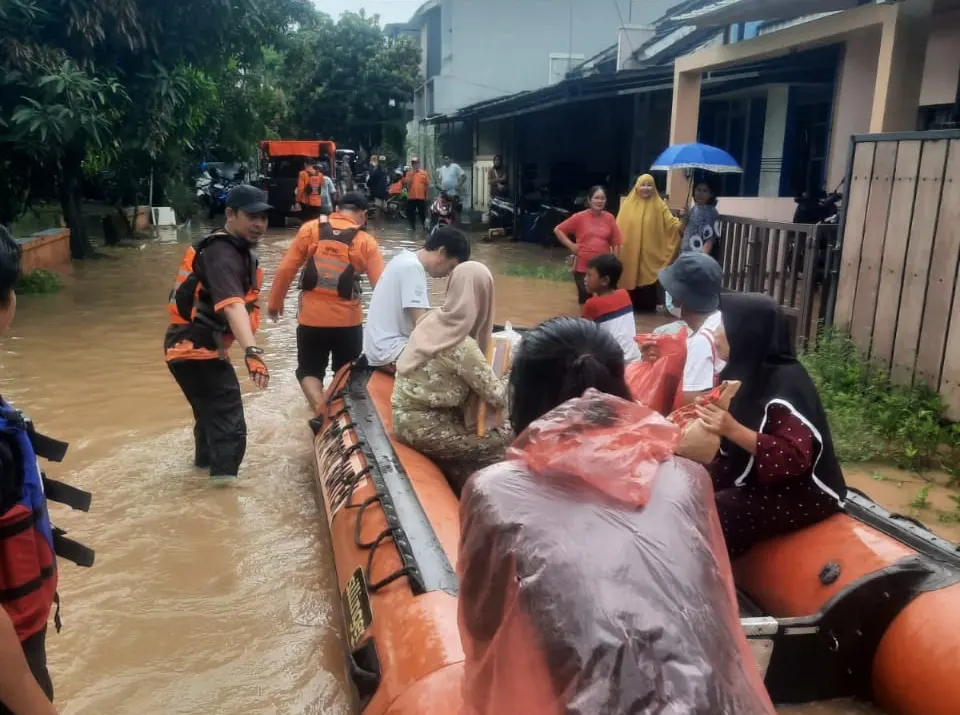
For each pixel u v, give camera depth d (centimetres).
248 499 462
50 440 197
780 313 310
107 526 427
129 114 1175
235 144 2230
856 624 277
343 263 561
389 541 306
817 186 1220
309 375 577
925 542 302
